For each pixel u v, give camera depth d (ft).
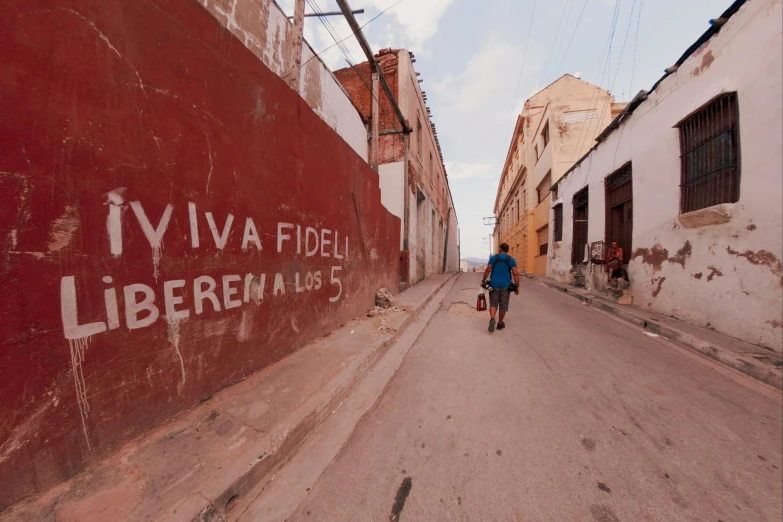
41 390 5.17
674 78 17.90
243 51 9.57
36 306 5.07
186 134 7.64
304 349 12.87
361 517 5.55
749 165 13.16
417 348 14.93
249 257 9.86
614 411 8.88
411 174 36.81
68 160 5.43
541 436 7.75
